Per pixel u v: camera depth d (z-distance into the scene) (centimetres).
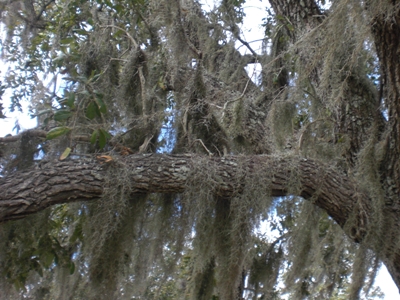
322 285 380
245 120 291
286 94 305
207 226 248
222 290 242
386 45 226
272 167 238
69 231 278
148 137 278
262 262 330
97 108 224
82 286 252
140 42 326
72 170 210
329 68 228
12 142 232
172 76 293
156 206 258
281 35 334
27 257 244
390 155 251
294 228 291
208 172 229
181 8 295
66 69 291
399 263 247
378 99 263
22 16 309
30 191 198
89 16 316
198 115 288
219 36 351
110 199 213
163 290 377
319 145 279
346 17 220
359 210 245
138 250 261
